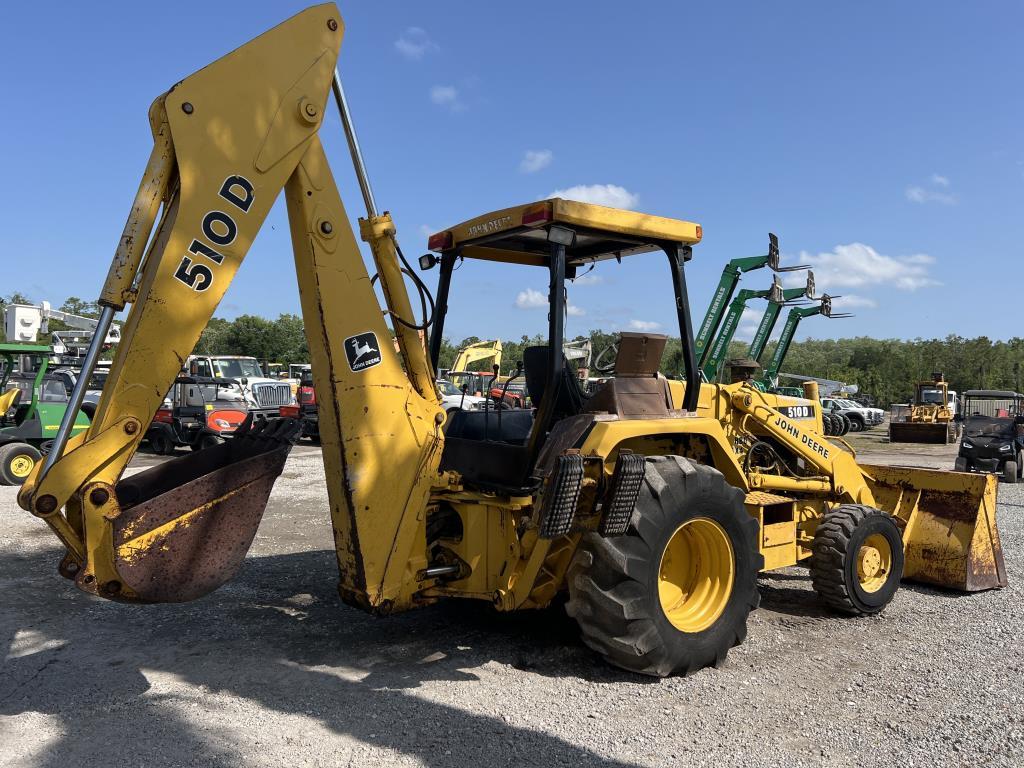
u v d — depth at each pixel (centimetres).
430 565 395
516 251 476
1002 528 820
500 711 329
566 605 372
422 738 302
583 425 382
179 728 308
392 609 368
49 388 1141
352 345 357
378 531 362
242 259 321
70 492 288
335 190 354
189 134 306
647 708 338
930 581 566
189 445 1539
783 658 411
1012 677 383
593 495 372
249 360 2217
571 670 383
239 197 319
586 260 489
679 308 437
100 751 288
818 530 500
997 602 529
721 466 453
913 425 2316
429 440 380
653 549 364
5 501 923
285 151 333
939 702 350
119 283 304
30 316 1493
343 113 363
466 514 389
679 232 422
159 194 308
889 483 600
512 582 382
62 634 429
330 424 358
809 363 9075
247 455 405
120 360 301
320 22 344
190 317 309
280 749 291
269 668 378
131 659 390
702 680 375
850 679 379
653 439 448
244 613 473
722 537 397
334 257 353
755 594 410
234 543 328
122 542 296
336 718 319
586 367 452
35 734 302
